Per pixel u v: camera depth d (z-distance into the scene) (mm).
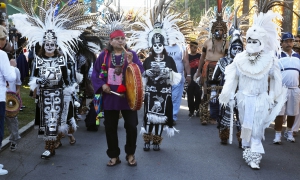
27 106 10508
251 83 5711
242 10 14148
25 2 6195
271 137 7887
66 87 6113
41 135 5949
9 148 6535
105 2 8305
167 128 6699
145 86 6621
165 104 6574
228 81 5828
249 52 5652
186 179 5215
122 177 5258
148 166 5742
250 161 5730
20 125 8164
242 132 5727
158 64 6566
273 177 5352
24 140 7195
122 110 5566
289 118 7516
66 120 6336
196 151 6625
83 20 6309
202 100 9117
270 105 5672
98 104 5559
